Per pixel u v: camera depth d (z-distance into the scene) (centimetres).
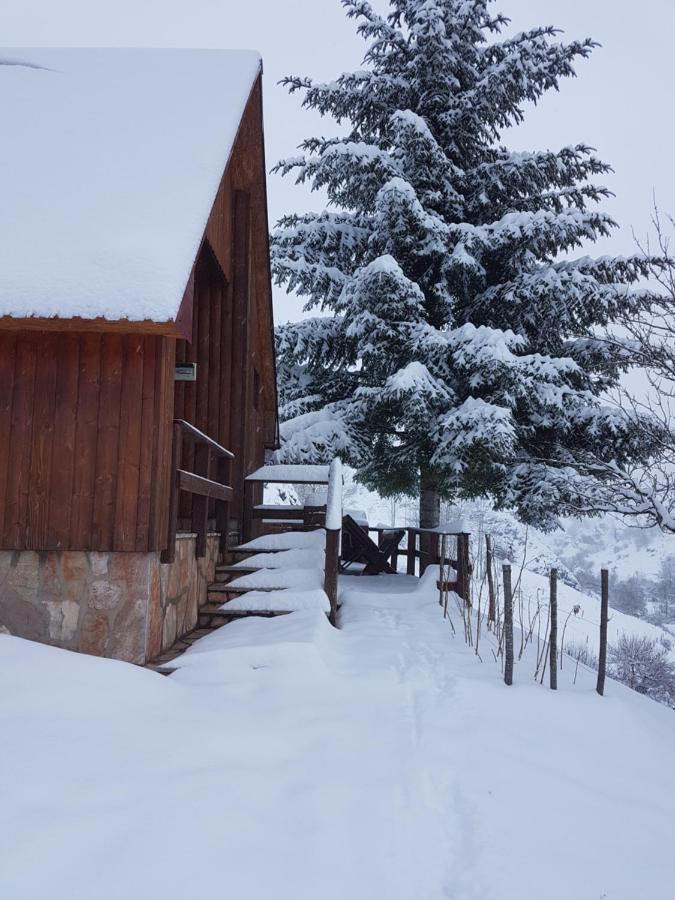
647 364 1244
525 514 1451
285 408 1575
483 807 311
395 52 1605
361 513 1462
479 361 1307
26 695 380
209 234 765
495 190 1557
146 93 763
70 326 501
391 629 658
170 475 558
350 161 1470
